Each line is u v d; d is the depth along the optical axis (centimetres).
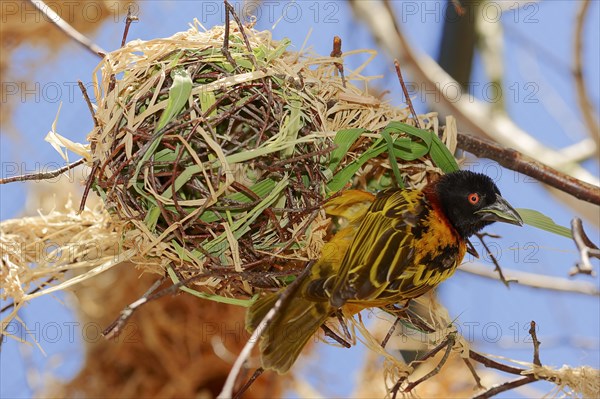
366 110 187
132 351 205
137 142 183
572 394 188
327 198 184
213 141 181
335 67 188
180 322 205
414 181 191
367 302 186
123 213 184
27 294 190
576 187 190
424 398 204
